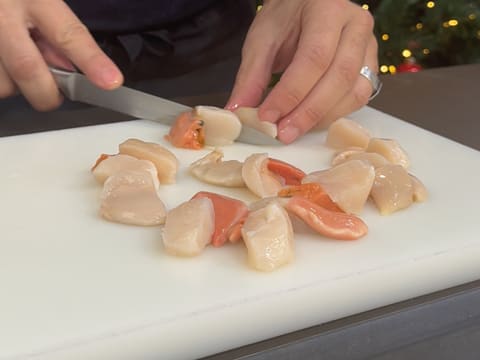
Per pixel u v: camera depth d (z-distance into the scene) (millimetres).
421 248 330
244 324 288
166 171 384
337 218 329
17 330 265
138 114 476
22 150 419
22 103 542
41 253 312
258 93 492
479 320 332
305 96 454
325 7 481
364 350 305
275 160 389
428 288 331
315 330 304
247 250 312
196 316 279
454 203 376
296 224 338
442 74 665
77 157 417
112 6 591
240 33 674
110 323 271
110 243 322
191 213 315
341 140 447
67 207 355
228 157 435
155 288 291
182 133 438
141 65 620
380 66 1030
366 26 488
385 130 480
